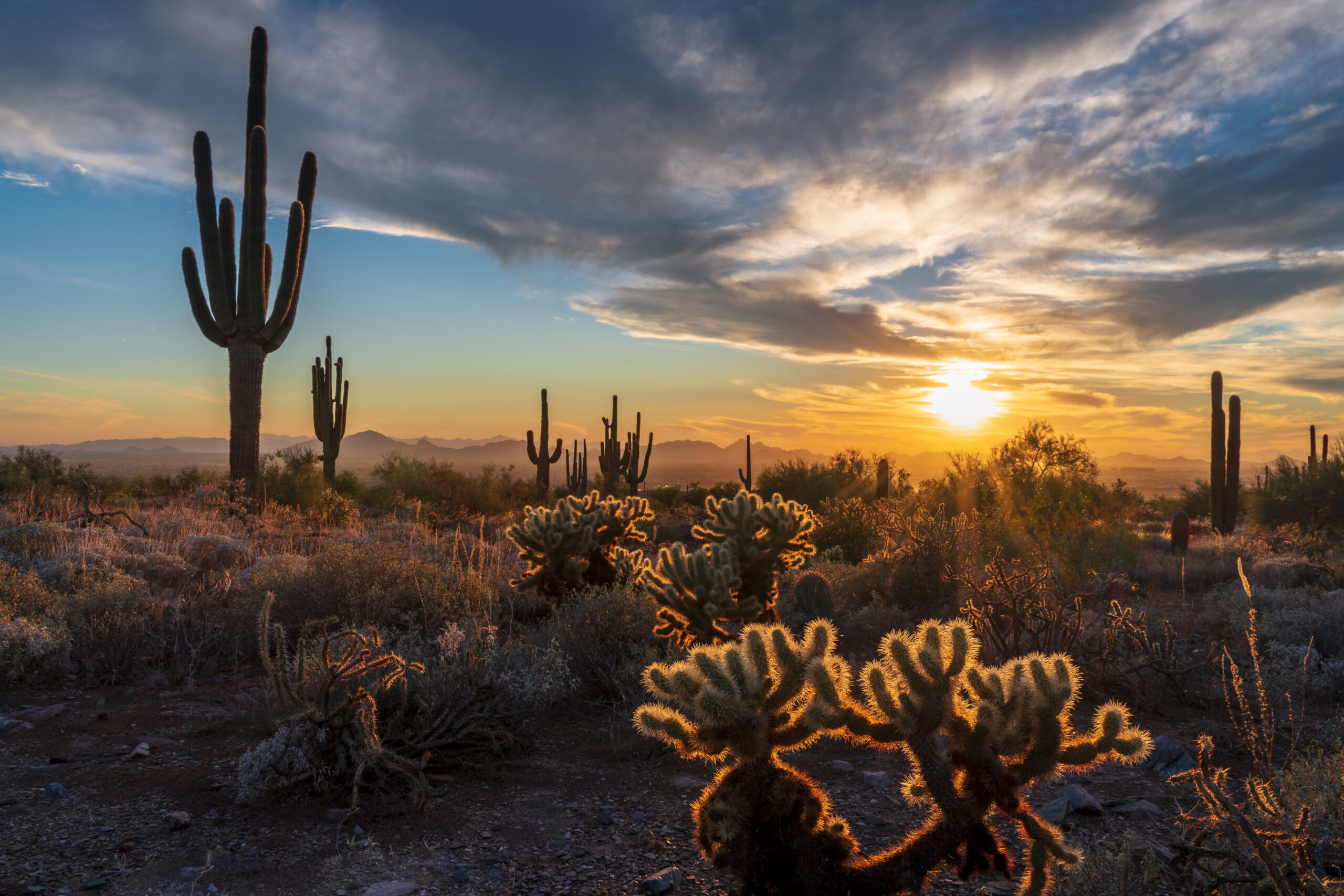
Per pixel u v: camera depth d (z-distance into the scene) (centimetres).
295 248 1744
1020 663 260
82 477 2647
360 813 394
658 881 322
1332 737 509
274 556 1025
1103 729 251
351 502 2281
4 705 556
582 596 738
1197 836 335
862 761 488
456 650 539
